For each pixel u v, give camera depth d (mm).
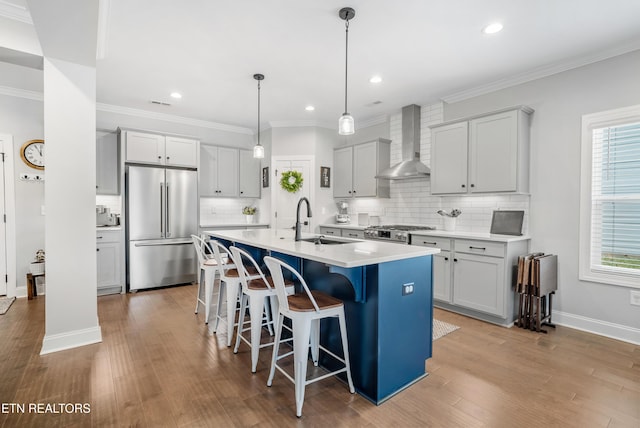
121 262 4242
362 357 1987
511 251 3125
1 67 3396
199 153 4887
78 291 2594
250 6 2332
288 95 4215
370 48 2951
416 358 2135
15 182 3977
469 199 3971
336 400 1912
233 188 5637
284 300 1889
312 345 2352
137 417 1736
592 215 3010
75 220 2568
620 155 2875
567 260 3139
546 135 3281
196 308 3434
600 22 2482
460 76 3541
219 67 3371
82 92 2576
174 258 4602
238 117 5258
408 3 2289
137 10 2371
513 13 2391
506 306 3070
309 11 2395
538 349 2609
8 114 3934
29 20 2465
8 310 3469
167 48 2961
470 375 2201
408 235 3979
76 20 2008
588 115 3008
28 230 4059
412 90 3988
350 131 2590
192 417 1740
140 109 4832
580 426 1688
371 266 1918
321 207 5539
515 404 1876
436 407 1848
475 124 3557
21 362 2324
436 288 3635
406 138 4605
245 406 1840
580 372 2242
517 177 3232
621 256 2871
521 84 3496
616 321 2854
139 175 4344
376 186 4895
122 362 2342
